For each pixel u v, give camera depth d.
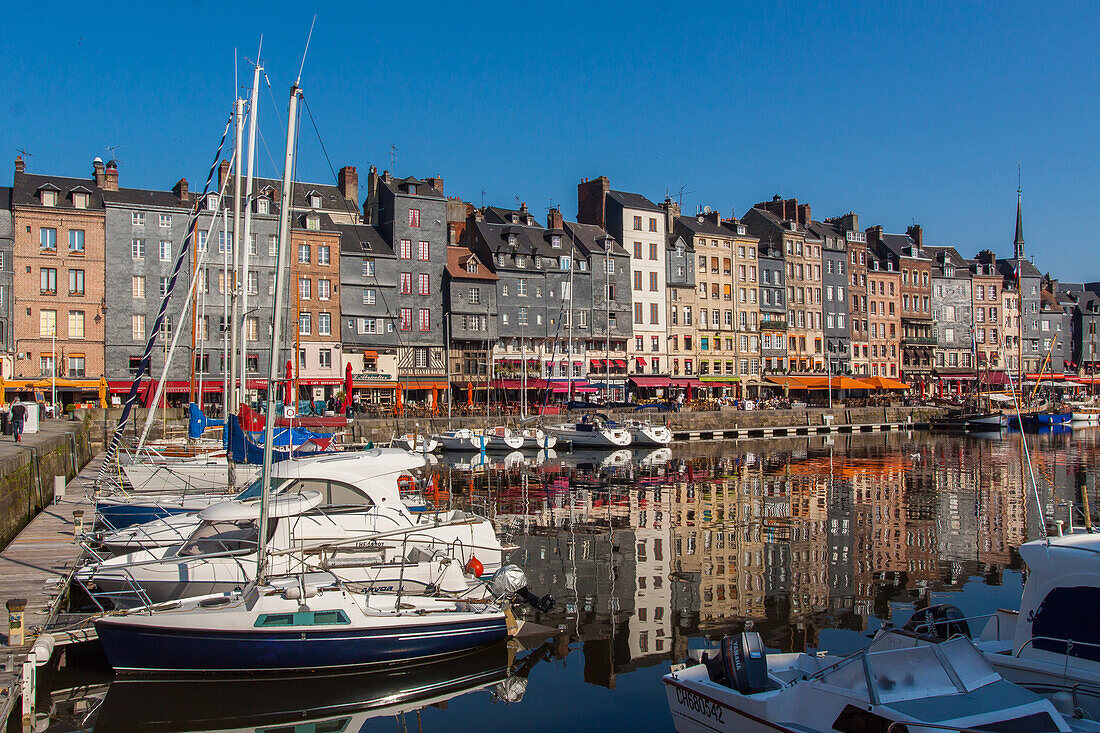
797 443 64.69
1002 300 115.44
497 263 75.00
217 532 17.56
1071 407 84.81
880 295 105.00
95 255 59.69
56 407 53.59
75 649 15.02
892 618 17.58
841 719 9.43
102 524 22.73
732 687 10.71
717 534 26.80
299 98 15.70
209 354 61.38
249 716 13.21
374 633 14.42
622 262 82.50
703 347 88.50
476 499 34.38
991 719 8.76
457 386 71.12
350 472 17.84
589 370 79.81
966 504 33.03
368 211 76.50
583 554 23.80
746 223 99.56
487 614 15.34
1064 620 10.41
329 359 66.50
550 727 12.65
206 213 62.47
